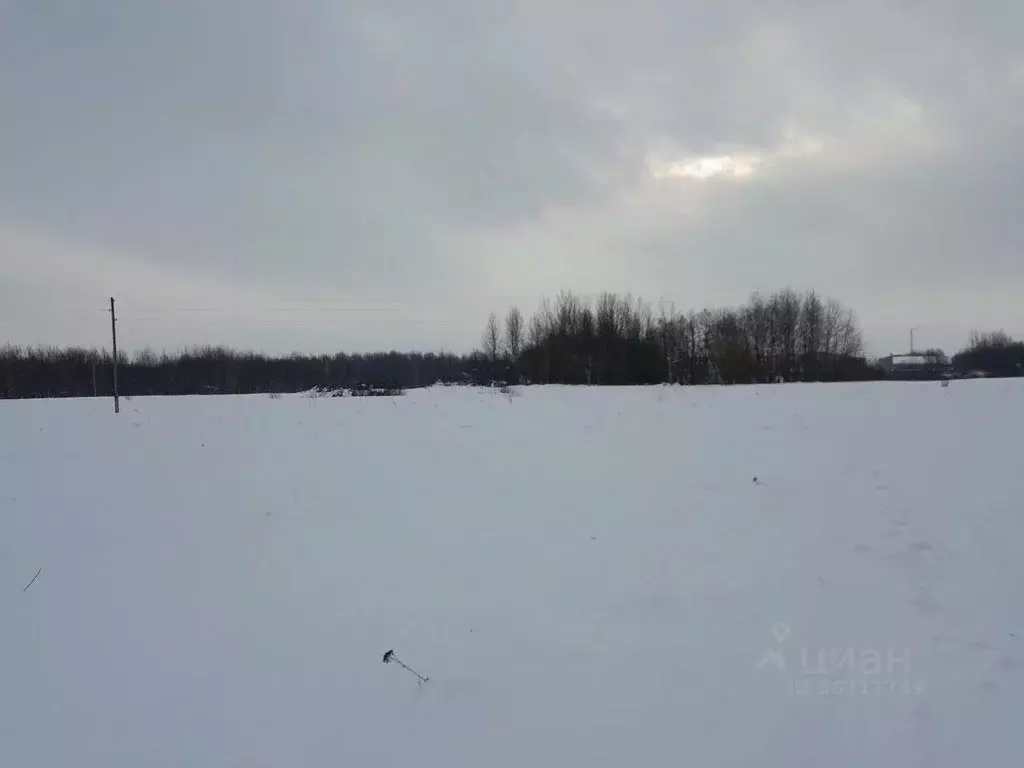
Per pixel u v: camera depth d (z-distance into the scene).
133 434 13.19
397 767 3.08
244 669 3.98
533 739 3.26
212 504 7.59
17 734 3.39
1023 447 9.18
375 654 4.12
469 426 13.79
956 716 3.37
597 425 13.59
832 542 5.84
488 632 4.38
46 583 5.32
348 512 7.23
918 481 7.67
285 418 15.87
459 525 6.72
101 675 3.94
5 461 10.23
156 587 5.22
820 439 10.75
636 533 6.31
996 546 5.53
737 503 7.18
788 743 3.19
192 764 3.14
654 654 4.03
